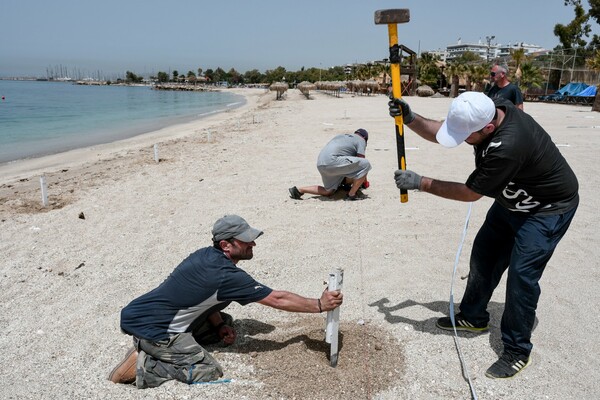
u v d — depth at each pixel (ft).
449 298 13.89
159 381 9.93
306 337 11.87
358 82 193.57
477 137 9.45
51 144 54.49
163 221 21.24
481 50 536.83
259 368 10.53
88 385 10.11
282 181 28.14
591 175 28.14
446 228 19.53
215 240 10.55
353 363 10.72
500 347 11.53
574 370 10.57
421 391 9.92
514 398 9.70
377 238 18.48
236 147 42.80
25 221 21.66
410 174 10.47
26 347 11.64
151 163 36.27
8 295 14.38
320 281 14.97
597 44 154.92
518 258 9.97
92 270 16.17
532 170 9.38
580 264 15.96
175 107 142.61
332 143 23.09
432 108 89.56
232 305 13.73
